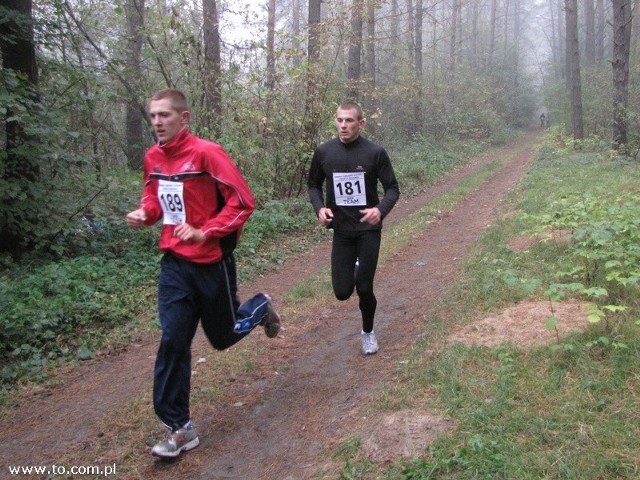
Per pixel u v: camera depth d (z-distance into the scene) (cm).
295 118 1142
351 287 424
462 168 2033
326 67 1267
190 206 322
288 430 351
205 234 313
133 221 332
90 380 463
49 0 855
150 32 1044
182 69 1077
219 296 330
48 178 769
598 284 486
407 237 897
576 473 250
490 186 1459
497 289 531
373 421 334
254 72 1130
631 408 296
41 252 770
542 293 504
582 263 541
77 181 826
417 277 673
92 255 779
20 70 764
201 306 332
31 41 768
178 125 319
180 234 309
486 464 265
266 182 1133
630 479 244
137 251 803
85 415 398
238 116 1061
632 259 447
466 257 703
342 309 579
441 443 292
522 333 422
